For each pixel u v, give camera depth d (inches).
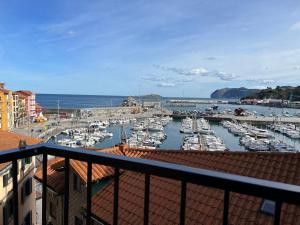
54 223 449.7
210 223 275.7
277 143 2043.6
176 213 302.8
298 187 43.3
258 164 345.1
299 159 331.9
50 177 462.0
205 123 3097.9
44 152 73.5
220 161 375.2
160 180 363.3
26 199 647.8
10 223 550.6
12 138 717.9
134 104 5319.9
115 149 472.4
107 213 331.0
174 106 6471.5
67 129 2534.5
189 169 52.1
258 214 262.8
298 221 239.0
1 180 514.3
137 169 58.7
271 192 43.6
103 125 2871.6
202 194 317.4
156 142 2044.8
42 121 3024.1
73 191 402.0
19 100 2982.3
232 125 2935.5
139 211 321.7
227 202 48.4
